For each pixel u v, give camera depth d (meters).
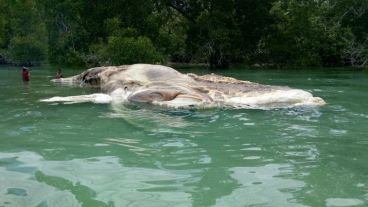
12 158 5.46
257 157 5.47
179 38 29.39
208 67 29.89
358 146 6.07
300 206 3.86
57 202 3.99
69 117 8.31
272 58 29.97
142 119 8.06
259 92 10.51
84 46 29.67
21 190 4.31
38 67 30.56
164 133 6.85
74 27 30.39
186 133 6.86
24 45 37.12
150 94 10.29
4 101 10.71
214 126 7.41
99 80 14.16
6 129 7.22
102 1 28.14
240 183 4.48
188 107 9.52
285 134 6.81
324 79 18.59
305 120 8.04
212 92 10.46
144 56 24.20
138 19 27.70
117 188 4.34
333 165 5.13
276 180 4.58
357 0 30.12
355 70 25.50
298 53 29.39
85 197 4.11
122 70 13.42
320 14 31.06
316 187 4.37
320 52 30.02
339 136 6.70
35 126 7.46
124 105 9.87
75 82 16.02
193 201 3.99
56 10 29.91
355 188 4.33
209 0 29.08
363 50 29.20
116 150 5.80
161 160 5.33
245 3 29.27
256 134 6.80
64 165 5.14
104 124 7.59
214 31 27.73
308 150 5.84
